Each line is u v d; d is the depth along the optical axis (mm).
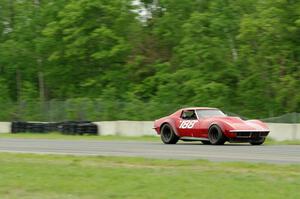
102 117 53000
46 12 76812
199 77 63719
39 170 17188
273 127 40625
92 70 73688
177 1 73688
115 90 68938
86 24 70438
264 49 61094
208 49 64250
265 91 61969
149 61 73438
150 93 69438
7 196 13062
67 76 75000
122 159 20359
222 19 65250
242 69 65125
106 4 70750
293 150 25547
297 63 59375
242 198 12297
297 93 56812
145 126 47125
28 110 57281
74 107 54812
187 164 18578
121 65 72750
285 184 13992
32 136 44250
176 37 73875
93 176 15789
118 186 13992
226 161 19766
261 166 17688
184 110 32031
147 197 12562
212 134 29984
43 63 77312
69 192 13367
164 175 15820
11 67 78438
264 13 58969
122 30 72562
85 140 37438
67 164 18969
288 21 58875
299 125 39062
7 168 17750
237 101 63375
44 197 12867
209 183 14273
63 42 73188
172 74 65562
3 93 76625
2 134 48281
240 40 63375
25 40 78750
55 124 49156
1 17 82125
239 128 29000
